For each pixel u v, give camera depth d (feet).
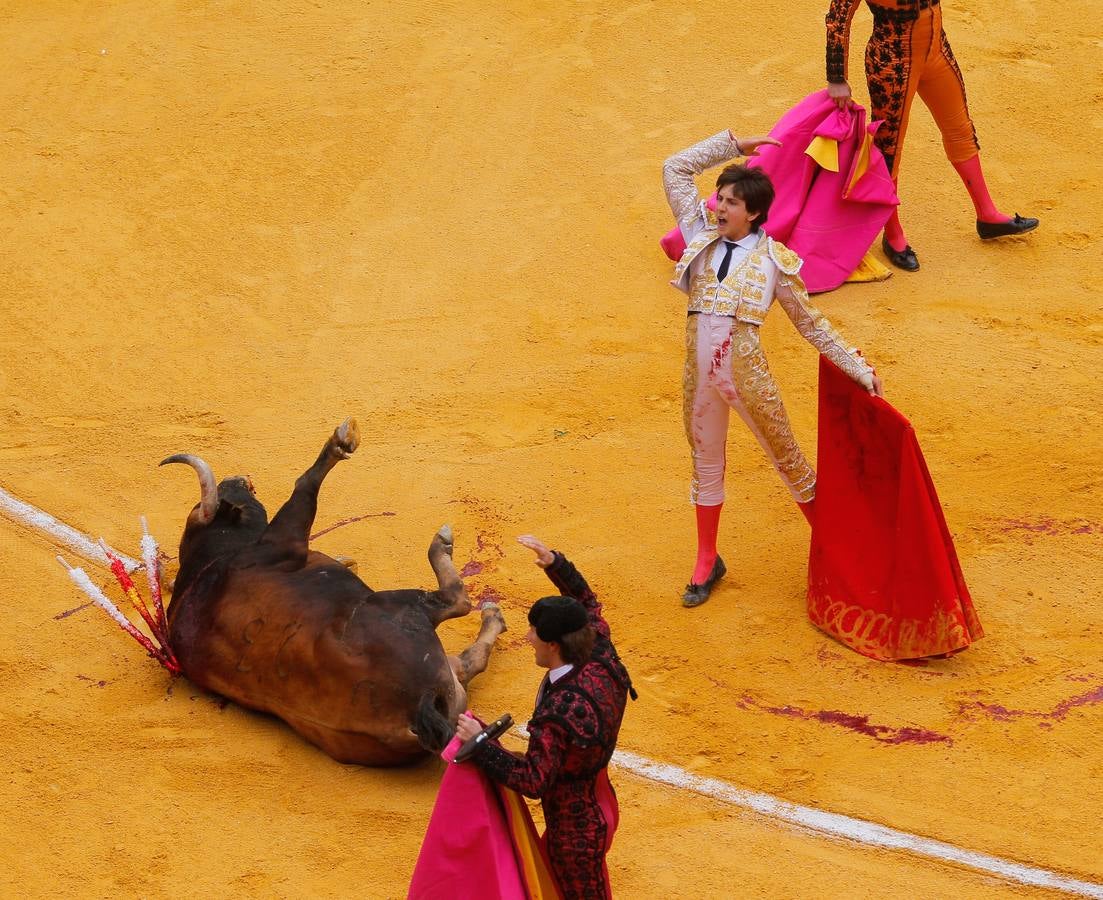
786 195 120.98
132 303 123.44
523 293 123.75
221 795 74.64
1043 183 136.05
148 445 106.63
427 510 98.58
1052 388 108.99
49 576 92.99
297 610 75.77
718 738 77.87
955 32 159.74
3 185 139.23
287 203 136.15
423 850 59.67
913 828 71.56
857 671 82.74
